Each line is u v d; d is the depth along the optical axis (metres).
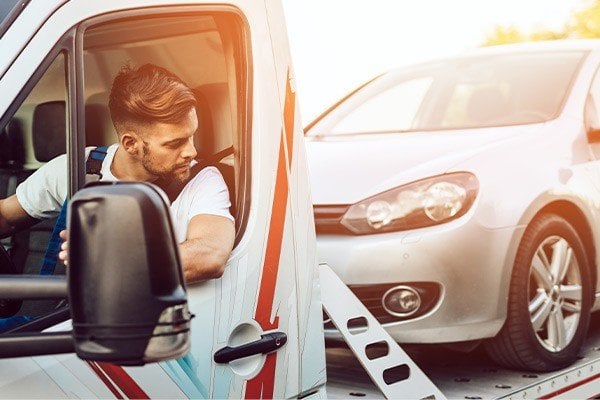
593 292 5.64
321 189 5.10
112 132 3.03
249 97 2.90
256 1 2.96
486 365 5.12
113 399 2.37
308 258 2.97
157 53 3.04
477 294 4.91
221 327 2.67
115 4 2.49
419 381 3.62
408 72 6.78
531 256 5.16
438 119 6.22
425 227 4.91
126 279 1.64
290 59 3.04
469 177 5.04
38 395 2.24
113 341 1.64
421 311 4.86
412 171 5.10
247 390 2.73
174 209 2.80
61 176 2.61
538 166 5.35
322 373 2.98
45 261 2.56
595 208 5.59
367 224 4.93
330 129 6.43
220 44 3.02
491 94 6.16
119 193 1.66
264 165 2.89
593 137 5.80
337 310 3.54
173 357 1.66
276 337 2.81
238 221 2.81
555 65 6.20
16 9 2.29
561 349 5.26
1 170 2.70
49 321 2.35
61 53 2.38
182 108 2.62
